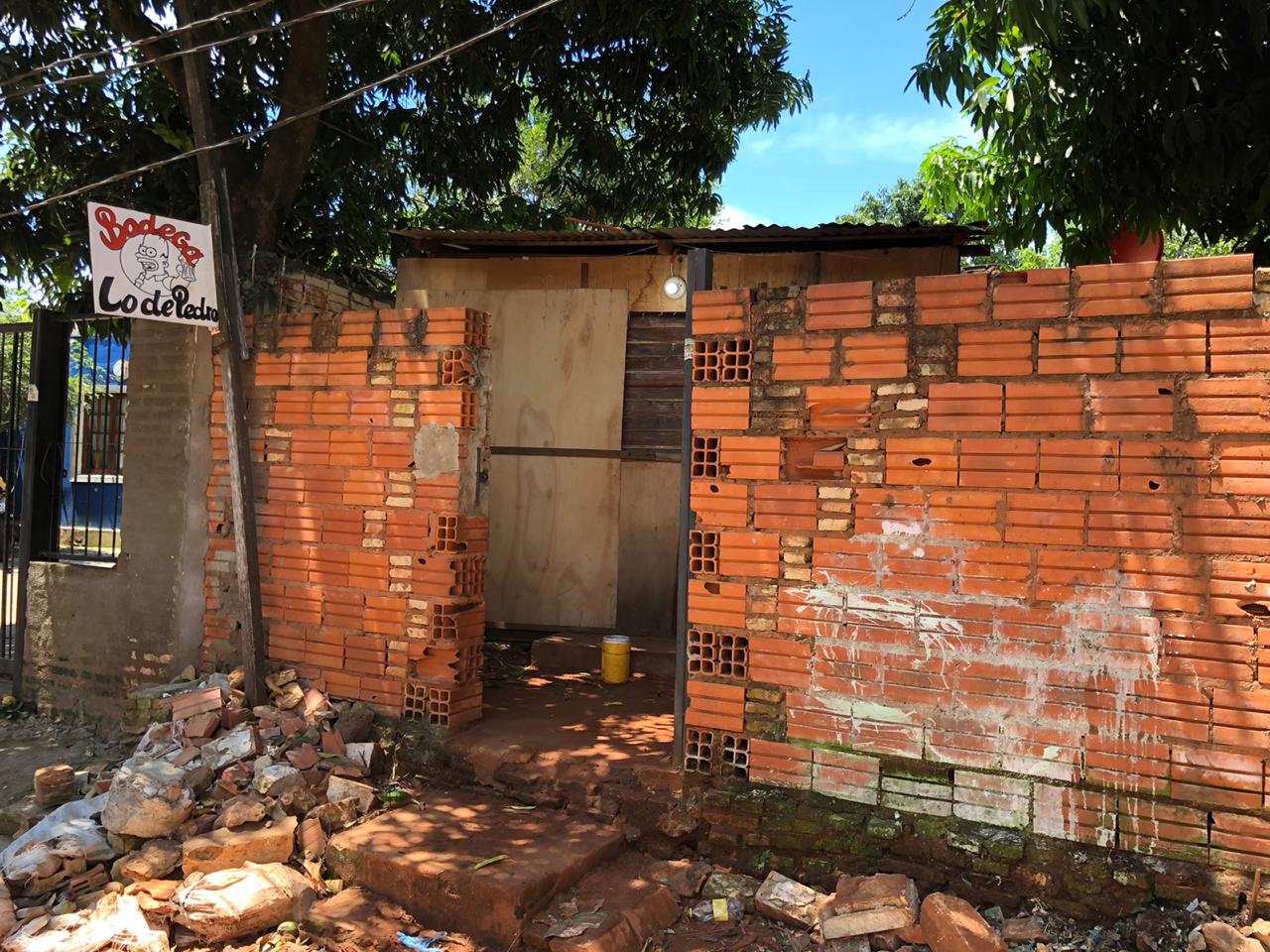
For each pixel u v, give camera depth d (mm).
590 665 6516
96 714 6195
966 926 3322
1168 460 3453
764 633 4156
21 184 7840
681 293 6984
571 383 7266
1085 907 3533
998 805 3707
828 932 3549
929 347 3861
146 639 5996
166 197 7660
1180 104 5293
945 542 3805
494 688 5934
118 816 4219
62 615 6402
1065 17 4945
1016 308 3699
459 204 10414
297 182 7020
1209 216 6383
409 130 9305
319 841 4238
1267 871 3287
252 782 4504
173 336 6000
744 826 4105
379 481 5152
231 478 5402
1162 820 3463
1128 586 3506
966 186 7164
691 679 4305
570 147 10961
